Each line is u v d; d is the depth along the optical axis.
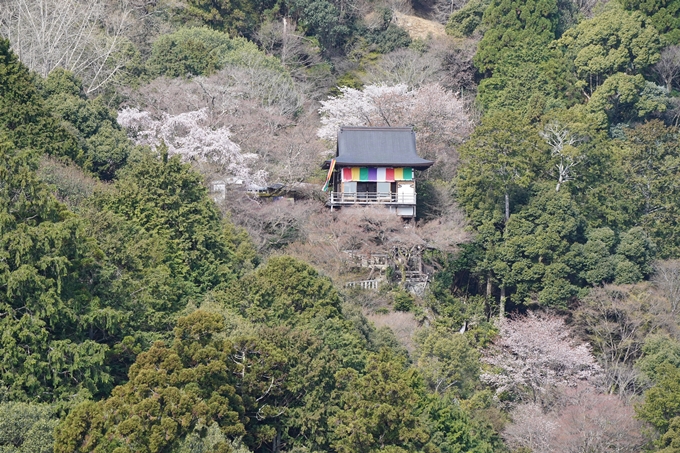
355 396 55.12
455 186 95.38
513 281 90.00
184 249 67.12
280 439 54.88
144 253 60.31
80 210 63.25
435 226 88.19
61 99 83.50
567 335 83.19
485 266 90.25
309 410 54.97
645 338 83.06
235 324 58.28
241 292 63.53
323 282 66.88
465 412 65.94
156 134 93.75
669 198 99.44
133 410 45.38
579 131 98.19
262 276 65.81
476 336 83.88
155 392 47.19
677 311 88.06
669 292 89.50
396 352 70.44
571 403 73.38
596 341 84.69
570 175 97.56
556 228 90.50
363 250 85.69
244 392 52.88
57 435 44.88
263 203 90.00
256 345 53.59
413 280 86.75
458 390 72.44
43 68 96.62
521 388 76.88
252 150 97.81
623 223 97.56
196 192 70.38
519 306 91.81
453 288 92.00
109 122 84.69
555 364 78.38
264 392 53.50
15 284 50.59
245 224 85.50
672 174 100.38
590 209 96.69
